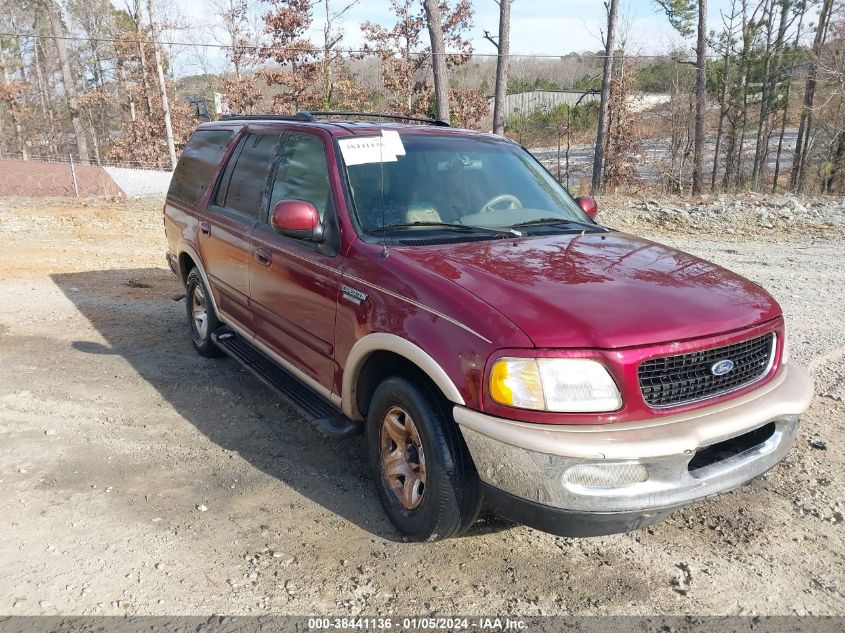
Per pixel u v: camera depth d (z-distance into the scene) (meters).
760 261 10.36
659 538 3.38
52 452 4.10
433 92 27.61
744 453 2.97
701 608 2.88
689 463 2.85
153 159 30.94
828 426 4.58
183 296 6.73
